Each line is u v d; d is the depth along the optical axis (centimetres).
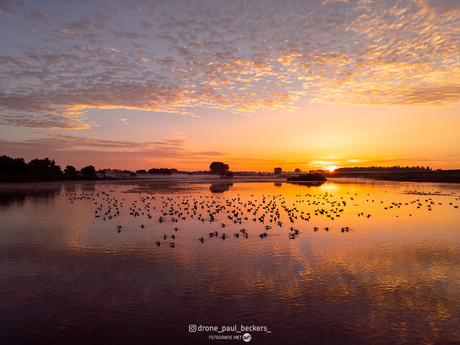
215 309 1316
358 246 2256
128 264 1866
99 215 3756
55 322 1221
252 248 2200
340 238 2505
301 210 4169
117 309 1317
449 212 3994
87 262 1908
